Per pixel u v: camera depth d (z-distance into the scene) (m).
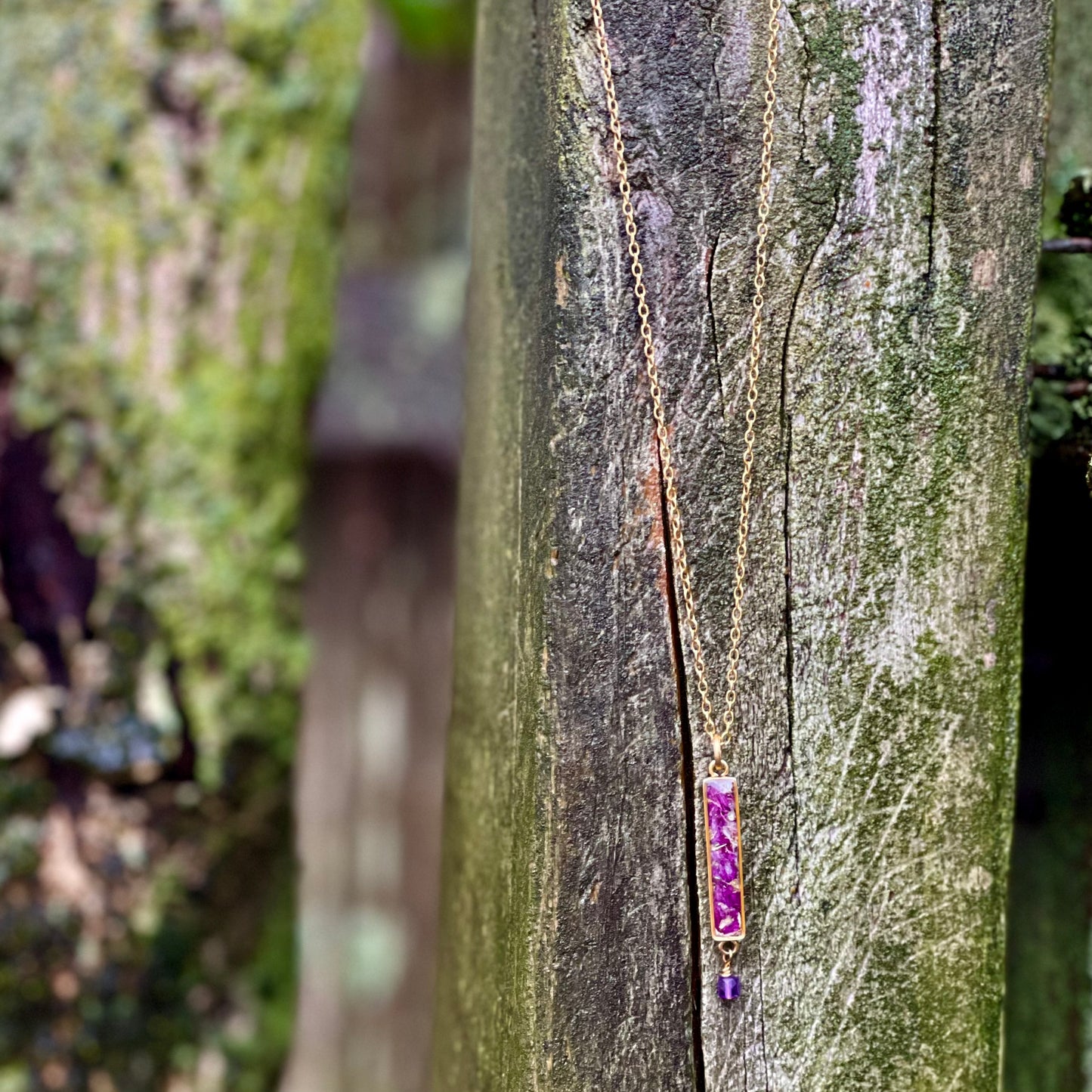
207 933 0.60
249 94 0.61
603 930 0.47
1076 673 0.53
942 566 0.48
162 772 0.59
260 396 0.62
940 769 0.48
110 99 0.60
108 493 0.60
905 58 0.48
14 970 0.59
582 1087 0.47
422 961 0.96
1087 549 0.52
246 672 0.60
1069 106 0.51
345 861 0.97
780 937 0.48
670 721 0.47
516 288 0.49
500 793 0.49
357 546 0.96
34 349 0.59
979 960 0.48
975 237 0.48
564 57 0.47
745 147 0.47
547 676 0.47
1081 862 0.53
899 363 0.48
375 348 0.93
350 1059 0.95
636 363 0.47
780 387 0.48
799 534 0.48
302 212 0.63
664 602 0.47
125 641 0.59
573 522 0.47
